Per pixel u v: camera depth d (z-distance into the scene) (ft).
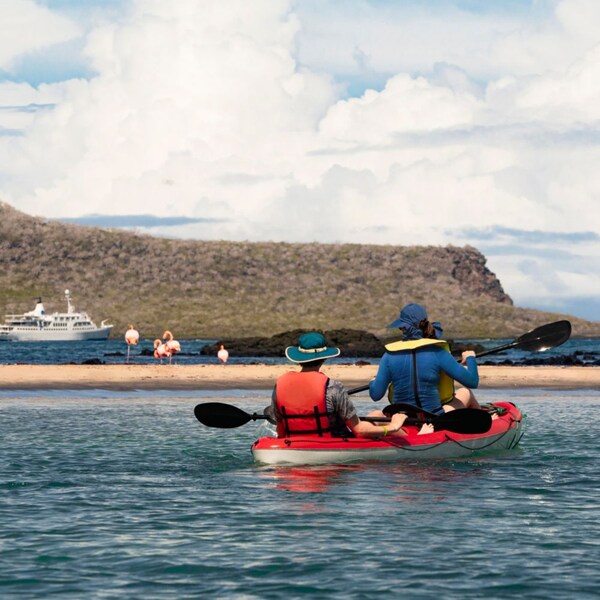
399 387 82.48
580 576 45.80
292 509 62.18
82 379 199.52
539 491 69.00
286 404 79.30
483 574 46.09
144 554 49.90
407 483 72.38
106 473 78.28
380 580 45.01
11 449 94.12
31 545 51.72
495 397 180.55
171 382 199.62
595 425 121.49
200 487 70.90
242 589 43.70
